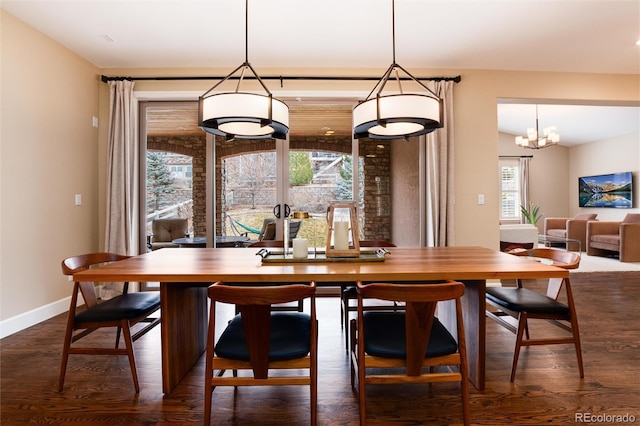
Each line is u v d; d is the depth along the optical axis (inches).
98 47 135.3
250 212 161.6
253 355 57.0
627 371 82.8
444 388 77.0
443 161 152.0
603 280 177.9
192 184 163.0
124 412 67.9
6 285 109.0
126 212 147.9
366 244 109.7
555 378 79.8
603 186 311.6
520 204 350.0
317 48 138.3
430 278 65.5
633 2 108.3
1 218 107.8
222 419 66.0
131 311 76.0
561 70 160.4
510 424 63.6
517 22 120.2
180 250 99.9
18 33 113.8
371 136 90.5
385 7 111.0
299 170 162.4
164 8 110.7
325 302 143.3
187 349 84.7
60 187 131.3
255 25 121.1
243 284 84.4
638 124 269.3
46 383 78.4
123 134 148.6
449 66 156.1
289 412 68.3
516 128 323.9
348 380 80.5
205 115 72.6
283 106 78.9
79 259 82.0
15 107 112.7
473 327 77.4
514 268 69.1
